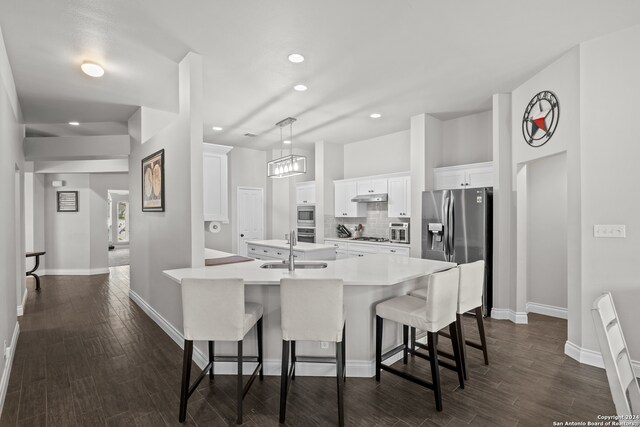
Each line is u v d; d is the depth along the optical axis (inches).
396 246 200.8
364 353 102.8
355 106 173.9
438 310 86.1
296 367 103.3
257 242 220.8
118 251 451.8
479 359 113.3
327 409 84.7
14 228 130.6
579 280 111.4
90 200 272.5
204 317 81.0
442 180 187.5
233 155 275.0
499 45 112.1
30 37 103.5
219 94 156.5
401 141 226.1
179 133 123.6
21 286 173.2
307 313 79.9
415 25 99.8
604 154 105.5
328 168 255.1
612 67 104.1
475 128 186.9
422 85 146.3
